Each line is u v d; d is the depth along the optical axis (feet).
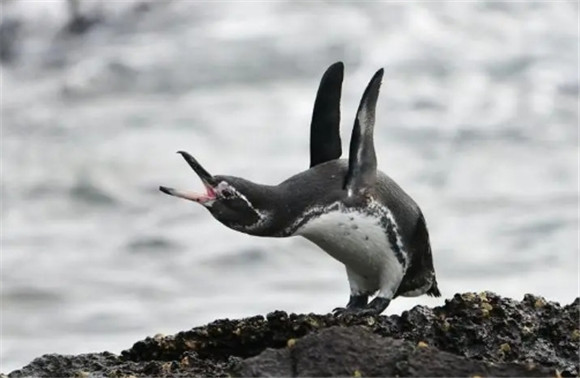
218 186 36.29
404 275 39.99
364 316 36.63
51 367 36.24
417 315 35.60
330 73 40.16
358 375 30.25
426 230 40.27
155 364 34.73
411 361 30.45
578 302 36.76
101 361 36.45
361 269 39.34
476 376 30.19
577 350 34.94
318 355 30.71
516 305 36.14
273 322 35.47
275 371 30.66
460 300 35.86
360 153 38.68
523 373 30.60
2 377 36.09
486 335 34.86
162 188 36.37
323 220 37.88
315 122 40.34
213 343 35.96
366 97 38.73
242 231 37.04
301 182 37.91
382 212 38.50
